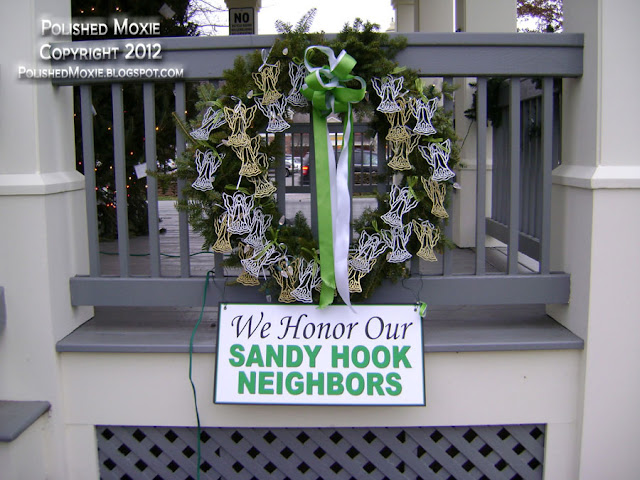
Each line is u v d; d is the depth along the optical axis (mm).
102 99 4324
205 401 2268
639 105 2139
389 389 2133
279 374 2154
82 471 2318
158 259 2330
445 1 5035
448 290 2291
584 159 2256
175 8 4988
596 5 2139
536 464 2441
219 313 2197
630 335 2193
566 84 2400
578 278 2266
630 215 2154
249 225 2113
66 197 2338
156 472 2354
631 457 2244
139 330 2395
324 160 2115
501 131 3723
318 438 2311
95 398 2283
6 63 2137
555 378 2275
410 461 2328
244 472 2350
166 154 4723
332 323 2178
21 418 2109
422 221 2172
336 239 2084
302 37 2084
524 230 3238
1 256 2191
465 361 2258
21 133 2156
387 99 2078
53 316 2221
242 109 2082
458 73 2201
